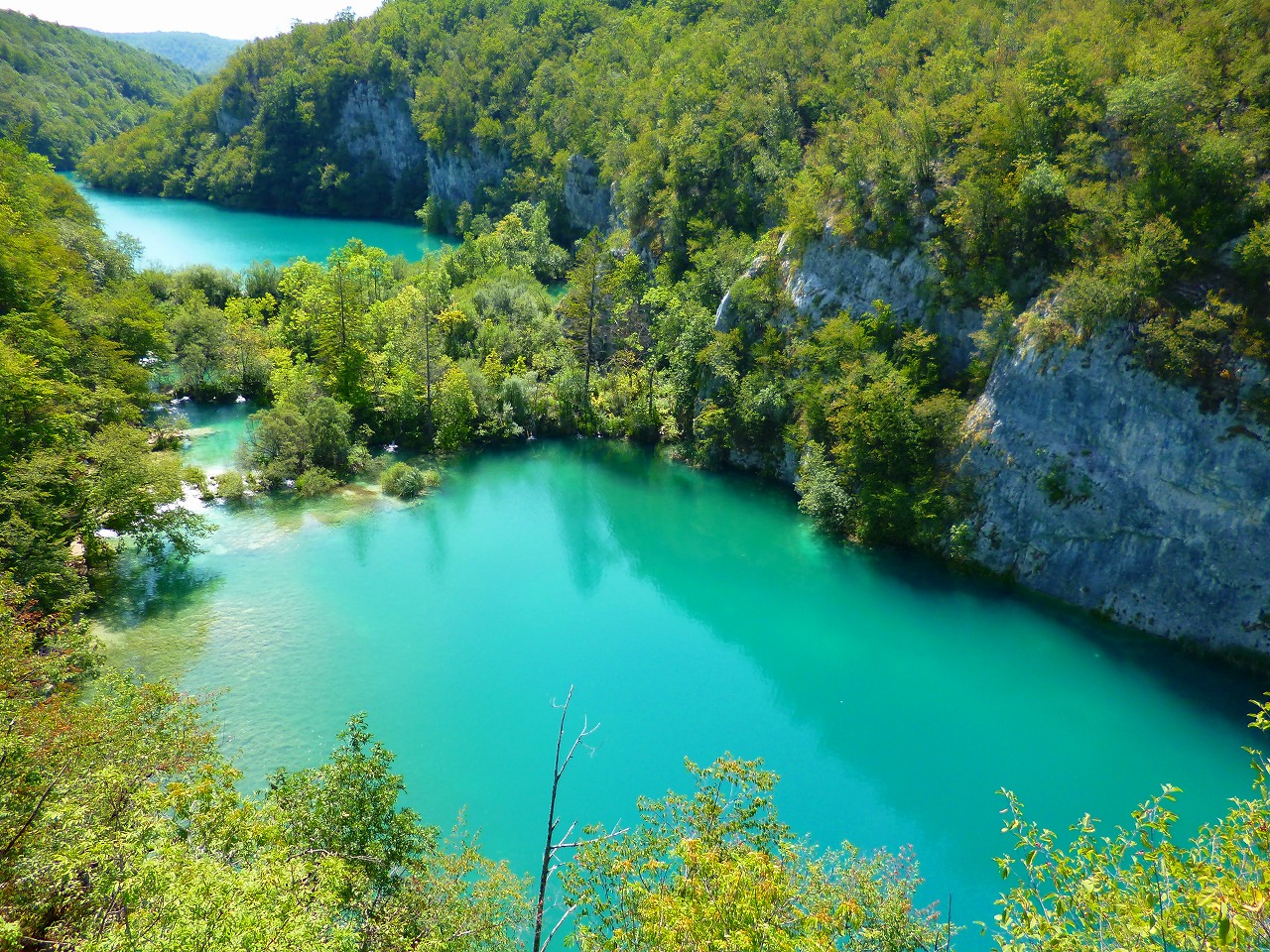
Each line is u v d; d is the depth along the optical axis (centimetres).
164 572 4959
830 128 7562
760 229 8281
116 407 5884
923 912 2744
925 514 5372
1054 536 4947
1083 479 4809
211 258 12838
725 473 6950
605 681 4362
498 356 7981
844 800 3634
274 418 6234
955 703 4300
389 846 2000
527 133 14525
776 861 1898
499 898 2173
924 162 6012
